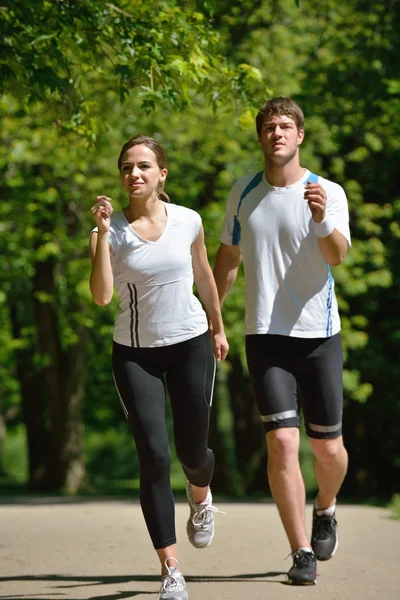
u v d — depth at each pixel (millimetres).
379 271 49406
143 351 12320
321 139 49125
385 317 53938
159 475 11930
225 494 57906
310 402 13852
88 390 72312
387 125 41094
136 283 12227
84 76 22109
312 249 13539
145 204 12273
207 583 13203
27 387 64812
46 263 55375
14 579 13680
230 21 39781
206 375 12516
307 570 13062
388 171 53094
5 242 51219
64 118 23922
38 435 64812
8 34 18875
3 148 47531
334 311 13805
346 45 41188
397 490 54719
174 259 12234
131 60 19906
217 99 21719
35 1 18062
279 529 20312
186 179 51594
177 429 12609
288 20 49406
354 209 50750
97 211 11812
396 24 39594
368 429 54438
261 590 12609
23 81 20094
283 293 13617
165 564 11781
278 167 13688
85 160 47219
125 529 20719
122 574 14141
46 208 53562
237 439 59688
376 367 51562
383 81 34344
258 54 47688
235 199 14047
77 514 25859
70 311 55062
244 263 13891
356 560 15484
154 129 46781
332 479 14336
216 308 13484
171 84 19531
